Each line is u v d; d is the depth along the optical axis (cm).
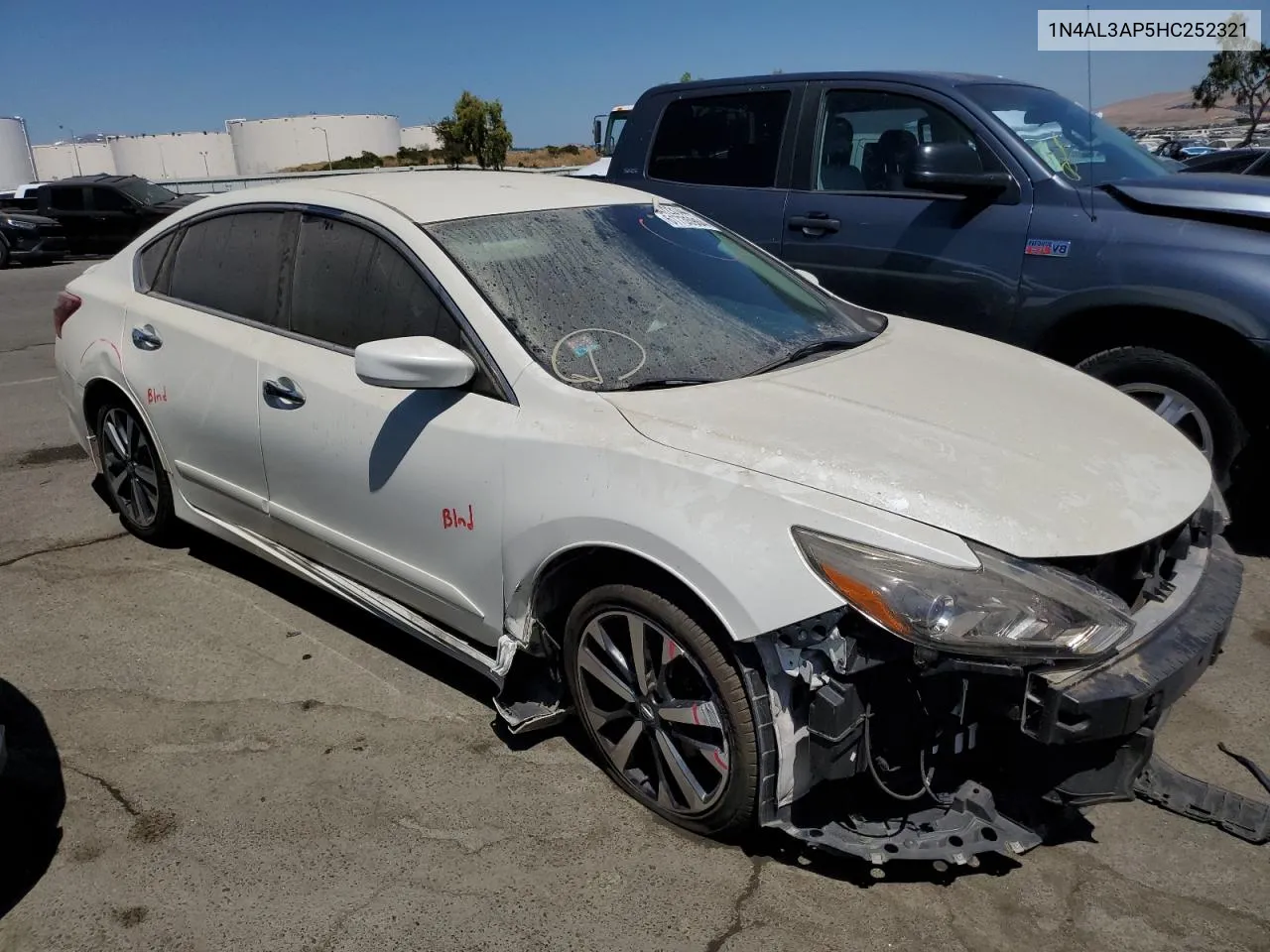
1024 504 236
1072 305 445
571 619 281
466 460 286
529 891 251
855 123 524
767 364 307
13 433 644
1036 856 262
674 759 265
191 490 405
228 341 367
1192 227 423
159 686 344
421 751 308
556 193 362
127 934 239
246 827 275
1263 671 349
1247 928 239
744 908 244
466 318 296
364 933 238
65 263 1933
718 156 579
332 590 350
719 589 235
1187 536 263
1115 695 221
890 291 504
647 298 322
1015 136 474
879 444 253
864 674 232
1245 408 421
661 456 252
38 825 276
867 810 253
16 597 407
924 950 232
